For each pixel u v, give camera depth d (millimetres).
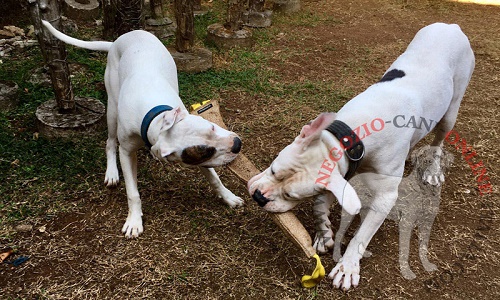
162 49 1560
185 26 2455
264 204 1202
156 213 1538
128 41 1562
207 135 1221
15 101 2068
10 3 3041
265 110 2191
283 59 2756
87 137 1882
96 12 3154
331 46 3020
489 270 1386
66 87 1861
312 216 1571
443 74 1420
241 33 2844
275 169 1175
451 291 1315
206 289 1287
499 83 2609
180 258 1378
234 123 2068
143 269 1337
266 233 1480
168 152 1208
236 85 2400
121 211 1546
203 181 1699
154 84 1384
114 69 1595
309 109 2221
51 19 1720
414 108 1305
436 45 1467
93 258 1363
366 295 1291
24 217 1491
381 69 2717
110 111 1603
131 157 1442
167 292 1272
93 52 2643
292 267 1366
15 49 2619
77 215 1518
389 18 3729
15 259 1349
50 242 1409
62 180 1654
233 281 1313
